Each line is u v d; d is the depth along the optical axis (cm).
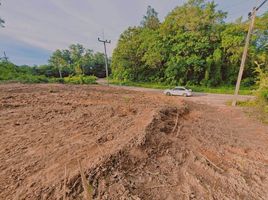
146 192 259
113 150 348
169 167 332
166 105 866
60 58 5862
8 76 2405
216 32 2869
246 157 399
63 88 1442
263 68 1274
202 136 512
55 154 347
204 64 2822
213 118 791
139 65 3697
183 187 277
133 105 823
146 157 351
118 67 3931
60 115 640
